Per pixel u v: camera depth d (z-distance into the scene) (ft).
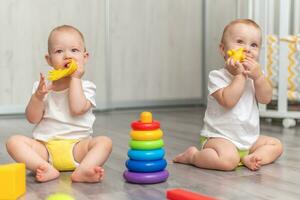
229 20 9.93
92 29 9.48
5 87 8.91
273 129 7.09
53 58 4.32
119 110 9.84
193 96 10.64
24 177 3.53
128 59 9.94
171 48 10.36
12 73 8.95
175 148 5.48
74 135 4.27
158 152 3.80
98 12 9.51
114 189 3.62
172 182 3.84
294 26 8.91
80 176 3.83
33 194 3.51
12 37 8.88
